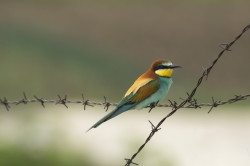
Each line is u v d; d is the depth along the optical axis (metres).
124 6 40.16
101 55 34.75
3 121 17.81
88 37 37.50
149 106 11.04
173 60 36.66
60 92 30.34
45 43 34.03
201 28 38.66
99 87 31.34
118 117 23.95
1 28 34.72
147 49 37.41
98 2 40.62
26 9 38.69
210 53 36.94
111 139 19.98
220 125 23.53
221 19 39.12
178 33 38.62
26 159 14.87
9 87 29.73
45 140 15.30
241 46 36.06
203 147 19.67
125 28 38.97
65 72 31.55
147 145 15.72
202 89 31.25
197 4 40.12
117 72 33.25
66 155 15.23
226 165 18.39
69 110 25.14
